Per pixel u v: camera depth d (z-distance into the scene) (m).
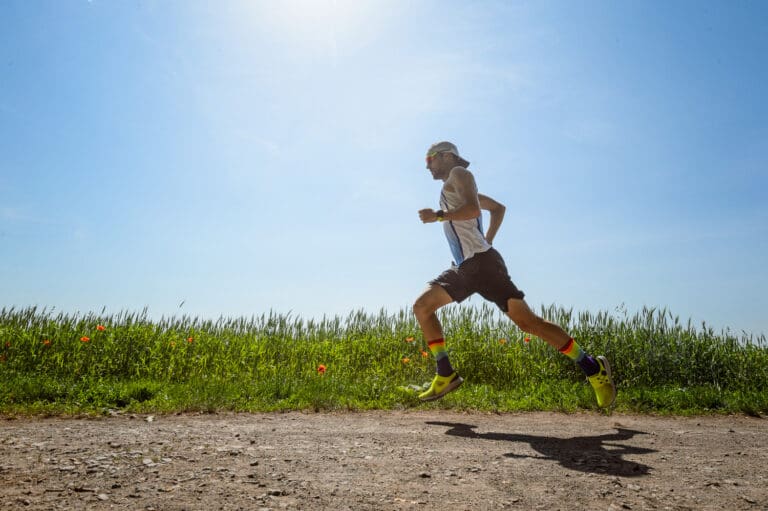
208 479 2.20
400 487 2.16
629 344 6.86
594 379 4.28
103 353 6.33
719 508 2.00
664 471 2.53
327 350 7.37
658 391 5.71
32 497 1.92
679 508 1.98
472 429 3.61
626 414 4.66
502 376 6.52
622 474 2.45
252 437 3.09
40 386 4.57
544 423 4.00
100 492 2.00
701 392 5.36
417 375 6.64
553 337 4.18
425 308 4.17
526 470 2.49
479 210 3.98
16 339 6.28
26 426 3.38
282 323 8.37
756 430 3.93
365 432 3.37
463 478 2.32
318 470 2.39
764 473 2.55
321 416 4.09
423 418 4.08
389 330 8.09
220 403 4.39
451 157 4.30
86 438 2.93
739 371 6.51
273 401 4.67
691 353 6.70
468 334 7.31
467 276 4.10
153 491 2.03
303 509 1.87
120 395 4.47
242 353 6.87
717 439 3.46
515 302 4.09
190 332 7.44
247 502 1.93
